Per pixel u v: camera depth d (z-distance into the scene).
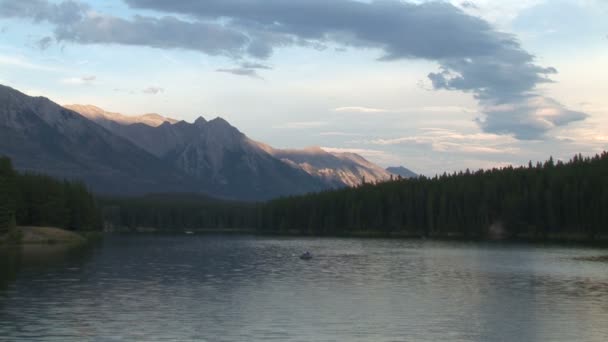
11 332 50.62
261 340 48.72
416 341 48.84
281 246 177.12
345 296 70.25
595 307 63.44
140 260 118.81
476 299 68.31
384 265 109.88
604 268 103.56
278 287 78.06
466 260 121.12
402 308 62.38
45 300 66.06
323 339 49.19
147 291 73.62
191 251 150.38
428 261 118.81
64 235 188.00
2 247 156.25
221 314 58.69
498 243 190.50
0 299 66.56
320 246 177.00
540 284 81.38
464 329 52.91
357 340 48.94
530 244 183.12
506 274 93.75
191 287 77.69
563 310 61.66
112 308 61.47
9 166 176.62
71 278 86.00
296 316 58.00
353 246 176.25
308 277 89.75
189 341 48.28
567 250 153.75
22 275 89.06
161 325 53.69
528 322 55.75
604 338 50.00
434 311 60.81
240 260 121.38
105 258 122.56
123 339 48.66
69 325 53.34
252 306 63.16
